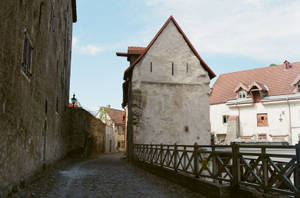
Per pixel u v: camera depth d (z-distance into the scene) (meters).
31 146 8.13
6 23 5.37
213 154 6.98
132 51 19.58
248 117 34.00
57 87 14.48
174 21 19.25
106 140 39.47
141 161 14.32
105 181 9.60
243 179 5.92
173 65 18.69
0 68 5.11
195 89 18.69
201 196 6.91
